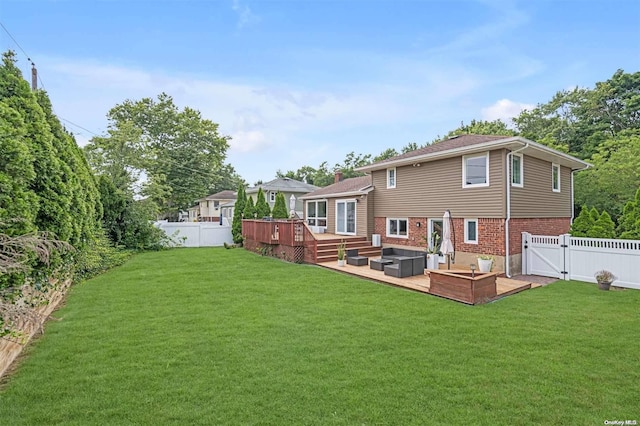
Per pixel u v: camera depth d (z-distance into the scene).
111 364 4.45
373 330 5.77
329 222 19.30
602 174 17.45
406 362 4.51
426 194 13.78
